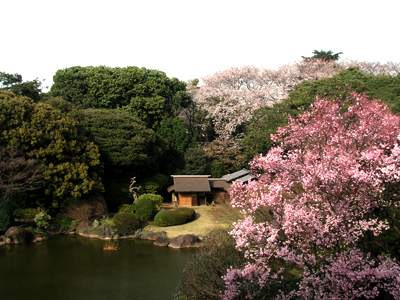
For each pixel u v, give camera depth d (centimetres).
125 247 2130
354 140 1177
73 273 1655
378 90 3422
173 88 4434
